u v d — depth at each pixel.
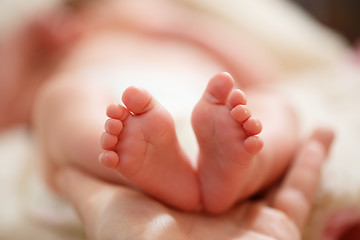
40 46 0.59
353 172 0.35
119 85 0.39
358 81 0.52
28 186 0.44
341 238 0.34
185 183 0.29
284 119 0.35
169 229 0.27
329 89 0.53
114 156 0.27
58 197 0.40
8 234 0.40
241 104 0.27
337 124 0.41
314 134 0.36
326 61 0.69
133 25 0.62
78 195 0.32
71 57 0.54
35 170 0.45
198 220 0.30
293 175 0.33
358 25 0.87
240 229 0.29
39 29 0.58
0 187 0.45
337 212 0.34
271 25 0.72
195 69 0.51
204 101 0.28
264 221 0.30
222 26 0.70
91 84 0.38
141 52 0.54
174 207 0.30
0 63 0.59
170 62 0.51
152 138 0.27
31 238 0.40
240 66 0.57
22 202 0.43
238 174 0.28
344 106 0.47
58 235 0.40
